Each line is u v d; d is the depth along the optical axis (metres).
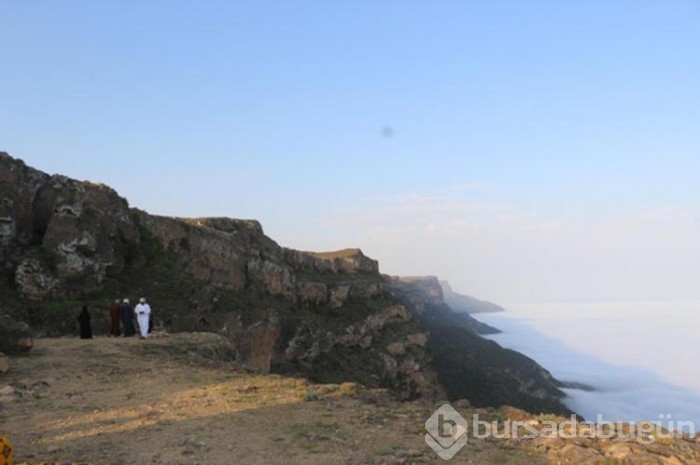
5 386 12.38
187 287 39.97
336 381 60.41
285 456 7.48
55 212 33.66
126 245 39.12
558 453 7.33
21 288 29.89
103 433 8.90
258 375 15.04
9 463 6.20
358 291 92.75
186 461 7.36
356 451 7.62
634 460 6.81
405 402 11.14
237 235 63.12
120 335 24.45
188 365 16.50
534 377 135.25
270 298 62.69
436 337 147.75
